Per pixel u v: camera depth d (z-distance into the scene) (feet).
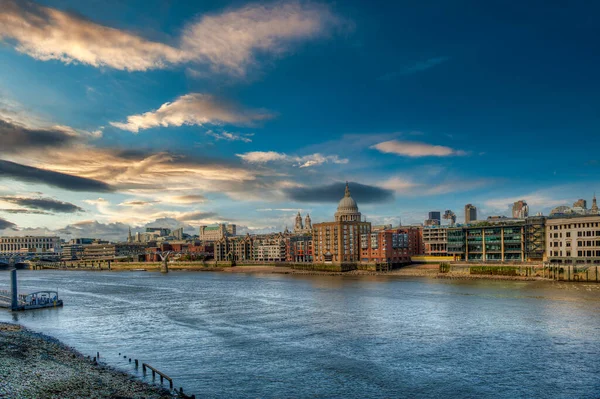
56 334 338.54
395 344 294.46
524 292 538.88
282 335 323.98
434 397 205.36
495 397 205.26
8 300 503.61
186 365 250.98
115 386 206.69
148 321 390.01
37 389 195.31
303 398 203.62
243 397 203.72
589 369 240.12
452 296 520.01
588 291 536.83
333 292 593.42
